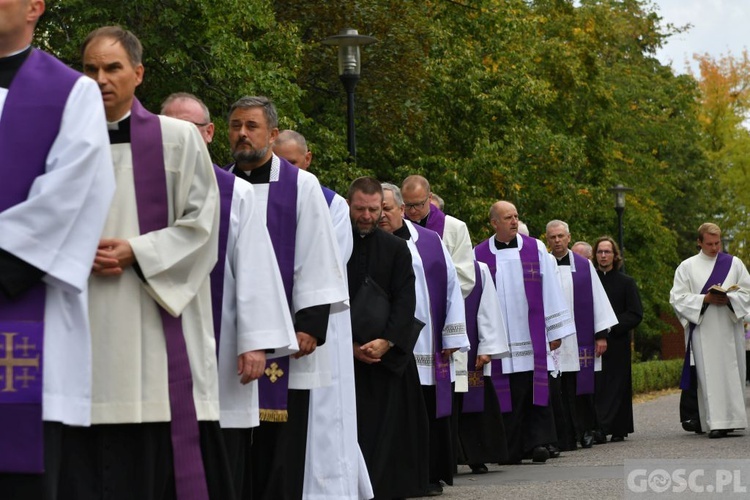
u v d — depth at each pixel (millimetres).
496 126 36938
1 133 6426
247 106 9531
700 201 61438
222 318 8227
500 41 38156
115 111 7215
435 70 33625
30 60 6605
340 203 10648
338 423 10172
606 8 49562
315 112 31516
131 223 7145
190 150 7281
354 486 10266
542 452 16859
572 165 41469
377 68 30891
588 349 20125
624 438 21266
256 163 9609
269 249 8234
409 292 11672
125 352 6961
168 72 23578
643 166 54219
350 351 10375
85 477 6938
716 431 20531
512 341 17141
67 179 6297
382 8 30359
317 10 29703
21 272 6207
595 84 47625
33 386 6277
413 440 12188
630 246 52188
